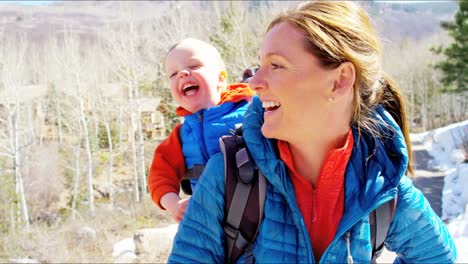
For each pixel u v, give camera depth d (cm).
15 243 1453
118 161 3400
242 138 135
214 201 131
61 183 2814
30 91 3475
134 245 1323
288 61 119
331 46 118
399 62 4606
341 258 124
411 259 147
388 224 130
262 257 124
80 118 3169
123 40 3005
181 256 133
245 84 212
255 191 127
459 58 2128
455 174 880
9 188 2256
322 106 122
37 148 3016
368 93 135
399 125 150
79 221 1850
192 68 215
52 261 1300
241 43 2316
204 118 202
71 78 3356
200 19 2741
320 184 129
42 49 3534
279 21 127
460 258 409
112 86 3531
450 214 644
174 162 205
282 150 128
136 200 2362
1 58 2638
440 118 4750
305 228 124
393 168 132
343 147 127
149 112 3650
